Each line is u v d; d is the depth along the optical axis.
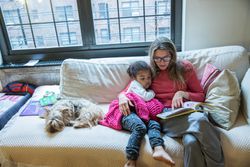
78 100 1.57
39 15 1.98
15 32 2.05
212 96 1.36
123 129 1.33
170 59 1.47
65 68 1.70
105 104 1.66
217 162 1.10
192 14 1.75
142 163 1.14
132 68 1.55
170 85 1.49
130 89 1.51
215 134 1.14
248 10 1.70
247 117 1.26
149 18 1.95
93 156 1.20
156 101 1.43
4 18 1.98
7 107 1.67
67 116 1.41
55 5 1.93
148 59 1.70
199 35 1.82
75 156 1.21
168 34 2.00
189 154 1.10
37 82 2.06
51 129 1.29
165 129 1.28
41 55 2.07
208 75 1.48
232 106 1.29
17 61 2.09
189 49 1.88
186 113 1.24
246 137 1.15
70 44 2.06
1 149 1.25
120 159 1.18
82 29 1.98
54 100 1.65
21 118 1.47
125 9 1.93
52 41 2.06
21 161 1.27
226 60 1.55
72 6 1.93
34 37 2.06
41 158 1.24
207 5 1.71
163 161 1.07
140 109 1.35
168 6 1.90
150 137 1.19
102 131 1.31
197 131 1.12
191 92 1.45
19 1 1.93
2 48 2.06
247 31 1.76
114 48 2.03
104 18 1.96
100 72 1.70
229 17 1.73
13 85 1.98
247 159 1.12
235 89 1.33
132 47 2.02
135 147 1.14
